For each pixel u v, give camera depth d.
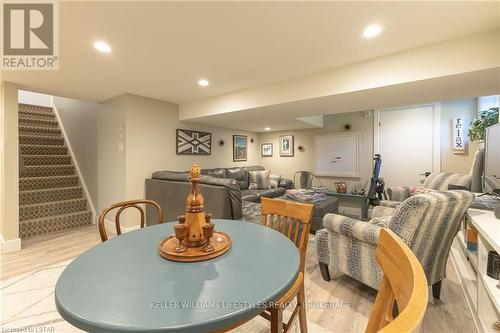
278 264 0.96
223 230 1.38
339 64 2.51
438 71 2.06
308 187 5.25
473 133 3.44
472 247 1.81
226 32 1.88
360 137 5.05
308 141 5.80
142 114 3.71
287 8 1.59
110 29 1.82
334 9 1.60
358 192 4.67
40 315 1.75
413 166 4.49
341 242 2.00
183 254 1.00
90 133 4.23
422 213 1.46
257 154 6.59
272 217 1.64
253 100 3.29
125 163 3.52
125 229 3.52
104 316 0.65
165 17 1.68
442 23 1.76
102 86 3.18
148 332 0.61
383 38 1.97
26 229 3.42
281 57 2.33
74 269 0.91
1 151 3.03
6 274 2.36
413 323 0.36
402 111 4.57
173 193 3.25
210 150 5.07
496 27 1.81
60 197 4.13
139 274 0.87
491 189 2.07
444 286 2.08
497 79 2.12
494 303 1.23
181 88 3.30
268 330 1.63
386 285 0.68
